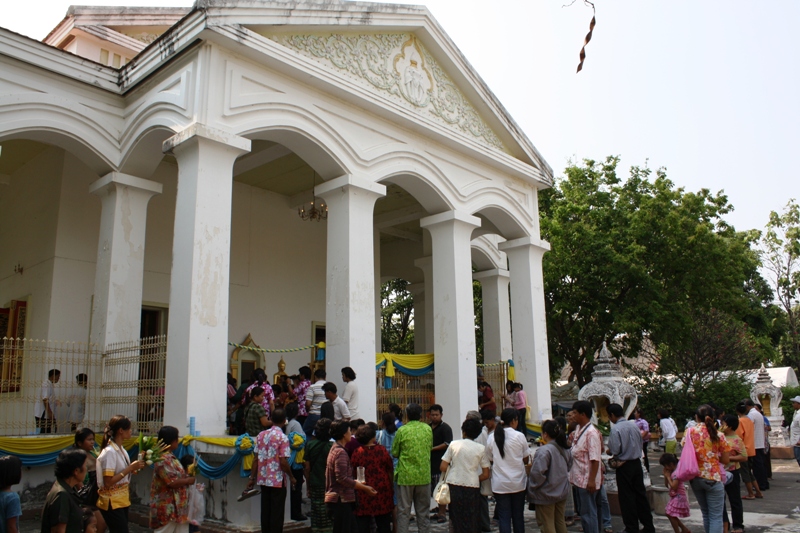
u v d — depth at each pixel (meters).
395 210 16.38
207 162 8.38
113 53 12.47
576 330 21.69
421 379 12.17
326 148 9.96
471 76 12.78
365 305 10.08
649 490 9.12
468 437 6.57
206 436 7.65
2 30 8.75
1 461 4.38
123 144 9.88
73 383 9.30
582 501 6.87
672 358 22.42
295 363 14.66
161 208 12.75
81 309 11.16
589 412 7.02
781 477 13.45
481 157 12.93
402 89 11.43
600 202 22.22
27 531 7.72
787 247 32.53
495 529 8.13
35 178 12.05
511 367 13.50
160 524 5.67
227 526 7.30
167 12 13.12
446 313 12.02
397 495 7.13
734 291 23.31
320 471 6.82
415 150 11.57
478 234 15.29
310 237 15.62
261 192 14.73
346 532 6.13
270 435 6.75
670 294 21.53
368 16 10.69
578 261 21.00
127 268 9.84
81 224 11.39
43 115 9.11
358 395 9.58
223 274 8.29
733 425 7.90
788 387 25.69
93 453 5.96
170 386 7.90
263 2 9.11
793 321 32.88
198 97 8.47
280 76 9.49
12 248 12.34
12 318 11.37
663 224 21.14
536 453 6.41
